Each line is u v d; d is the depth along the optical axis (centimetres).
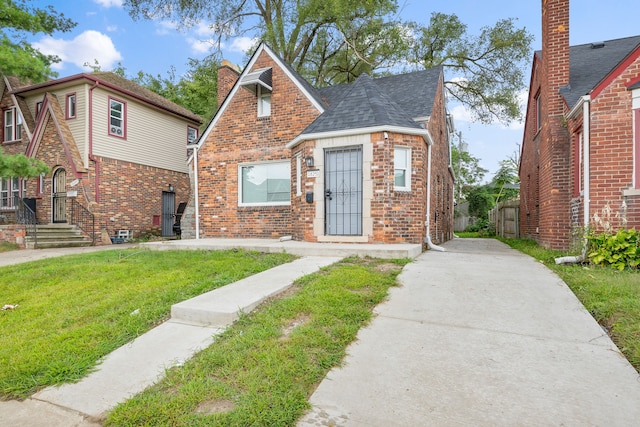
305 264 619
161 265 657
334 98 1201
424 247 848
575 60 1004
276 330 336
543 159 895
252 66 1112
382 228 777
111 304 450
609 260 563
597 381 245
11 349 339
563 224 789
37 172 934
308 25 1873
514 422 208
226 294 437
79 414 245
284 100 1059
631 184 601
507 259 663
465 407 223
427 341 312
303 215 871
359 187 823
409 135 812
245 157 1108
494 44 1975
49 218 1401
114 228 1448
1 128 1586
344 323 347
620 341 303
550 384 244
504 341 308
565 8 821
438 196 1123
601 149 621
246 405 230
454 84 2203
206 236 1162
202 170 1176
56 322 408
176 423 221
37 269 689
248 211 1097
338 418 219
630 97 607
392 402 231
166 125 1730
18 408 257
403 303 407
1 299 512
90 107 1378
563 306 384
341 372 268
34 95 1506
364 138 796
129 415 231
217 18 1723
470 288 454
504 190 2584
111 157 1449
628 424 203
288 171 1059
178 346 330
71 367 299
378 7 1642
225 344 320
